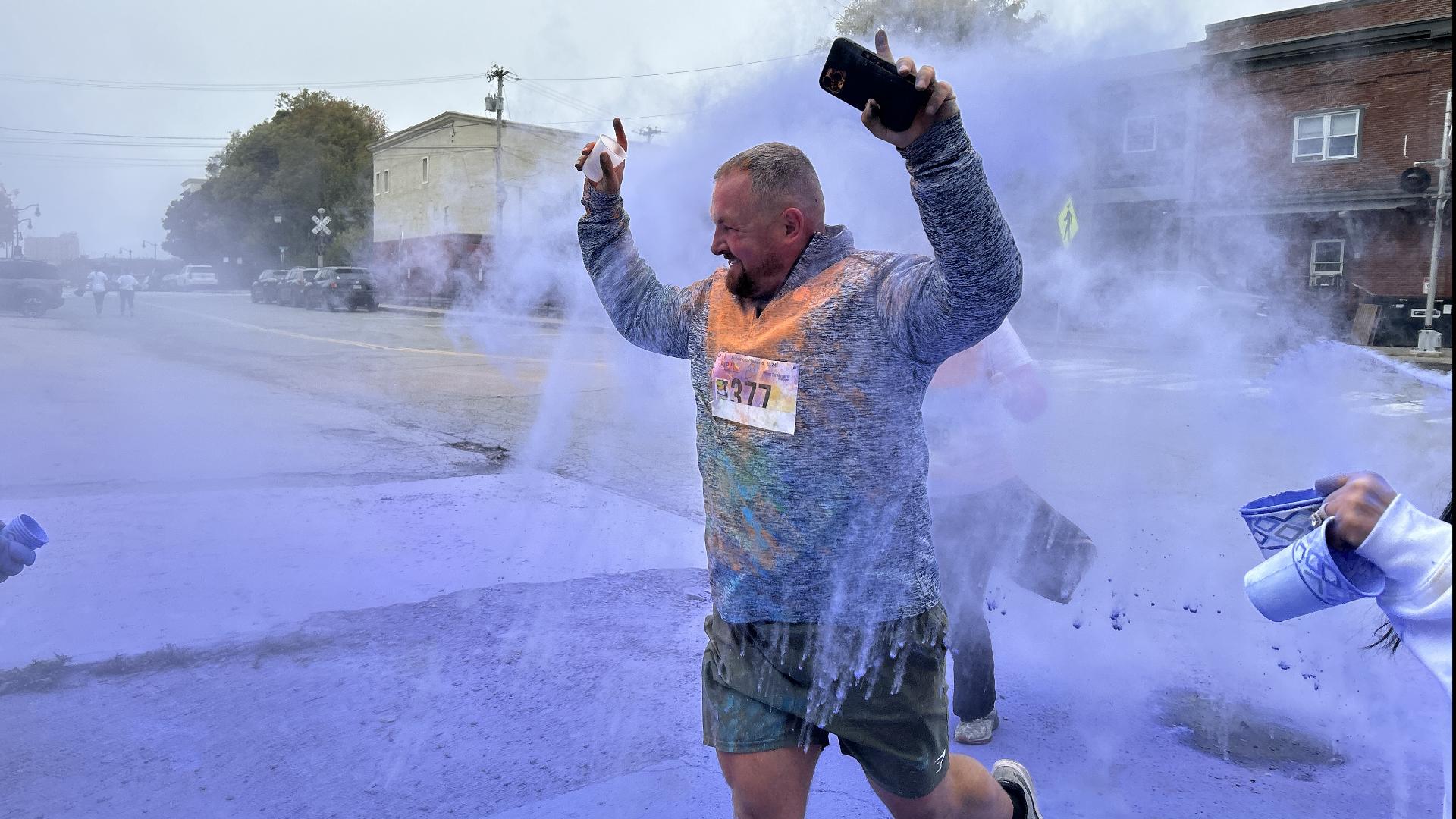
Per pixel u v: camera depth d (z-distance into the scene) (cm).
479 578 445
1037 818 220
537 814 256
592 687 332
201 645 360
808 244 183
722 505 189
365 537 504
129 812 254
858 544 179
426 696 323
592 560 475
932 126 151
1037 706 324
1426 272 1986
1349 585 126
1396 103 1967
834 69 151
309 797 263
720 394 189
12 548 214
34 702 312
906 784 187
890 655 181
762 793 183
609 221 220
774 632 183
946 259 158
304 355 1500
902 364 178
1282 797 268
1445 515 135
